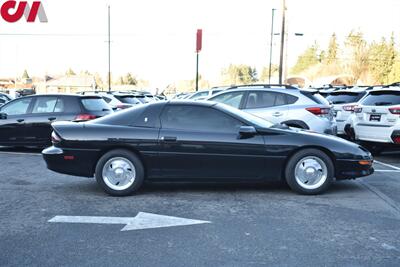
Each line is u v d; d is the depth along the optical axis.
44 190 6.72
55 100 10.62
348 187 6.93
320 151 6.31
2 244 4.41
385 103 9.76
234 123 6.36
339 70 84.94
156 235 4.67
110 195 6.34
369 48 81.56
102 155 6.37
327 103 9.70
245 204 5.88
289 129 6.62
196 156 6.25
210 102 6.61
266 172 6.31
